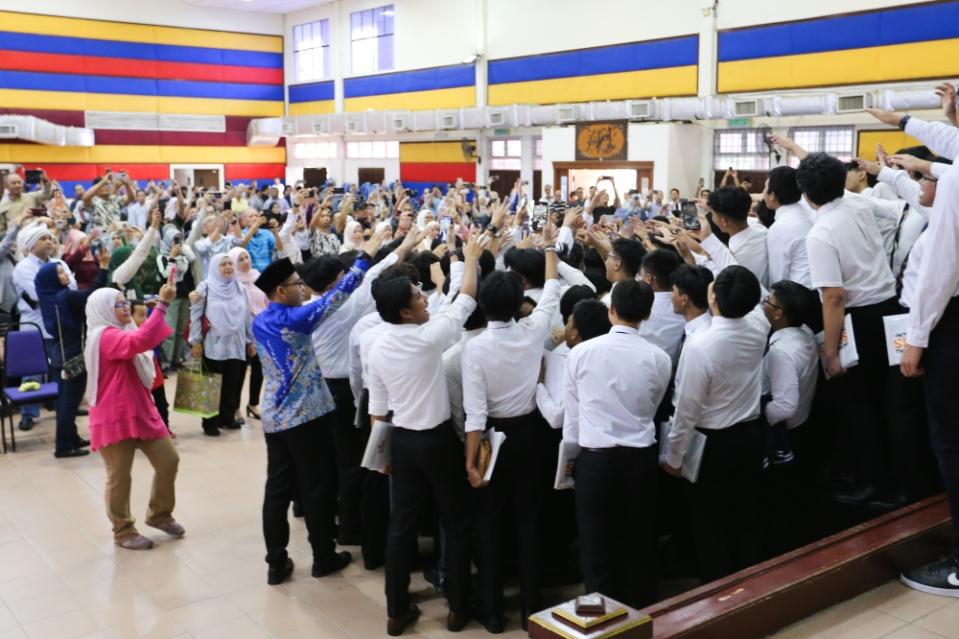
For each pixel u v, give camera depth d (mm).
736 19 15414
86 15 22047
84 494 5285
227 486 5395
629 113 16188
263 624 3656
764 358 3545
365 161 23422
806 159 3391
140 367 4414
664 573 4023
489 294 3309
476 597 3836
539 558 3514
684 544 4016
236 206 18016
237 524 4797
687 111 15344
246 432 6582
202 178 24531
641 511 3172
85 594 3959
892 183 3656
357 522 4488
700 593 2695
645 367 3119
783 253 3748
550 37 18609
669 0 16359
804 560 2924
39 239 6902
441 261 4625
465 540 3531
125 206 13883
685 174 15766
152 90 23297
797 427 3951
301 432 3930
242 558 4355
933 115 12922
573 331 3436
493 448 3309
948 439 2871
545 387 3490
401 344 3369
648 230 4969
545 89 18844
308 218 11914
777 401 3367
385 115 20625
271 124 23938
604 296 4375
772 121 14875
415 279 3988
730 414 3250
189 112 23953
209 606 3832
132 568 4242
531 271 3881
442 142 21062
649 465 3162
